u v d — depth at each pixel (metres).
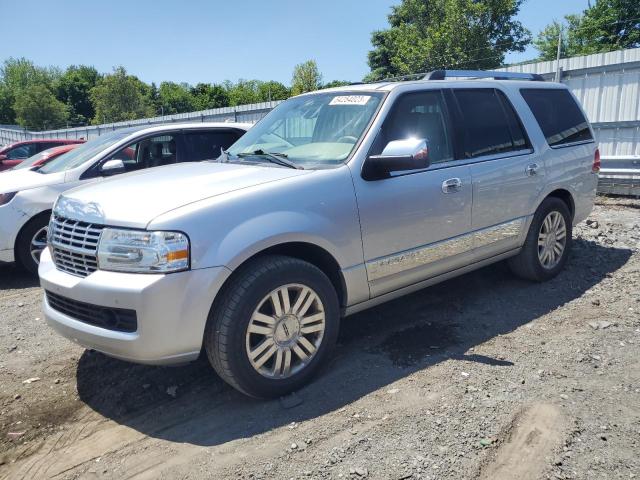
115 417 3.25
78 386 3.64
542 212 4.98
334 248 3.45
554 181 5.03
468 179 4.21
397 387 3.36
